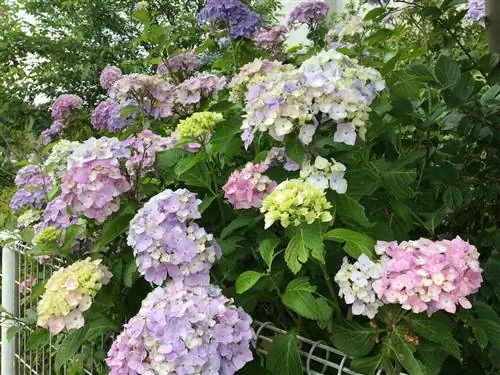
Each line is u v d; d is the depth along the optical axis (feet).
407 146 7.10
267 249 5.02
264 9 19.16
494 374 5.19
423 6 8.41
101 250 6.87
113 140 6.24
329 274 5.39
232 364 4.68
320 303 4.71
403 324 4.54
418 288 4.17
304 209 4.54
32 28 22.89
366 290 4.47
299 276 5.46
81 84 22.31
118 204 6.20
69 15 23.63
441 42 8.28
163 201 5.26
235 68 9.93
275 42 10.28
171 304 4.73
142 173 6.93
